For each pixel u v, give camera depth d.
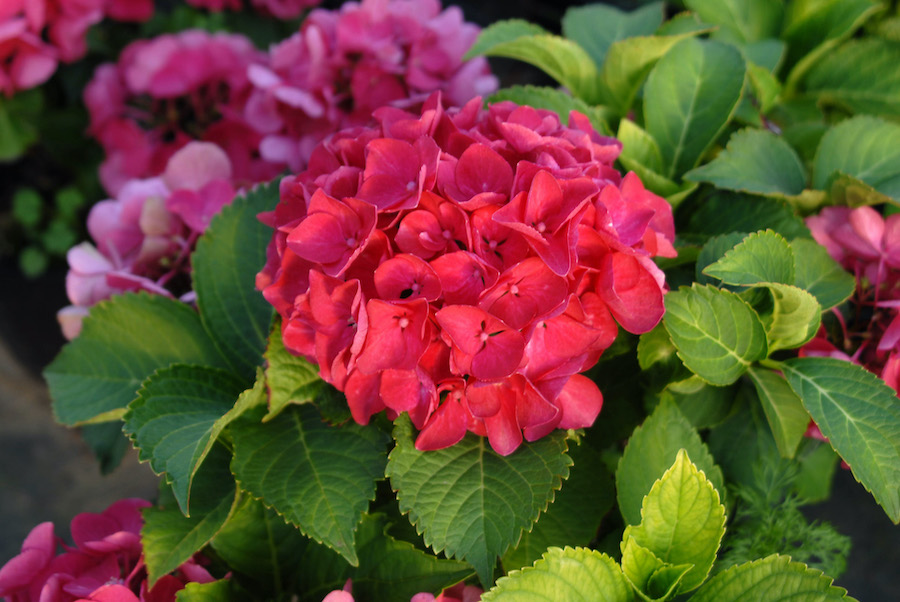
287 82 0.91
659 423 0.74
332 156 0.72
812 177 0.83
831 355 0.74
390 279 0.68
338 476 0.71
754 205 0.79
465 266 0.68
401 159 0.70
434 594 0.72
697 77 0.82
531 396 0.69
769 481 0.78
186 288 0.84
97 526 0.77
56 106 1.30
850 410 0.71
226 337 0.77
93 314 0.78
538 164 0.69
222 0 1.23
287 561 0.75
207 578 0.74
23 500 1.25
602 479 0.73
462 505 0.70
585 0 1.46
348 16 0.88
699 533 0.69
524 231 0.66
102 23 1.27
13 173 1.52
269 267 0.73
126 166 1.06
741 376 0.77
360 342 0.67
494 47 0.83
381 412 0.73
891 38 0.89
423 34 0.90
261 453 0.72
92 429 0.85
